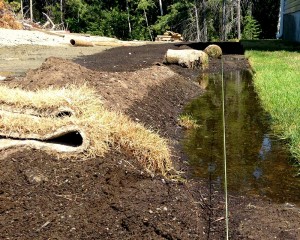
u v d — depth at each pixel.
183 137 6.41
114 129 4.89
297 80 9.77
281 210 4.07
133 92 7.67
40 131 4.67
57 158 4.44
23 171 4.20
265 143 6.03
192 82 10.77
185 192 4.39
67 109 4.96
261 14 38.66
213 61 14.76
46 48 17.84
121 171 4.48
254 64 12.87
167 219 3.74
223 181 4.79
